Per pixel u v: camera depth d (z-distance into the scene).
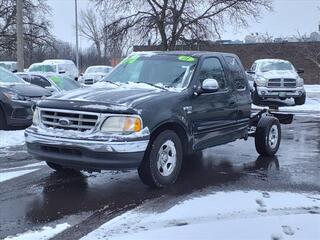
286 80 21.80
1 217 5.81
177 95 7.22
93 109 6.48
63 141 6.51
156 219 5.71
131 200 6.50
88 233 5.29
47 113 6.88
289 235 5.16
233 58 8.93
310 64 41.25
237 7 28.81
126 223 5.59
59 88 15.67
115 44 29.78
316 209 6.11
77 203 6.38
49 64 25.77
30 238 5.15
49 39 44.22
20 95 12.02
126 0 29.02
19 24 20.48
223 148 10.70
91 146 6.36
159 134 6.86
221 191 6.96
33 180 7.54
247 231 5.28
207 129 7.87
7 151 9.91
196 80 7.65
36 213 5.96
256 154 10.02
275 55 42.31
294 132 13.70
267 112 10.28
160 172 6.96
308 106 22.14
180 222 5.60
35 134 6.80
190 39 28.70
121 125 6.42
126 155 6.37
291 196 6.69
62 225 5.55
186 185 7.30
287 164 9.02
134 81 7.86
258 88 21.78
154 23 28.52
